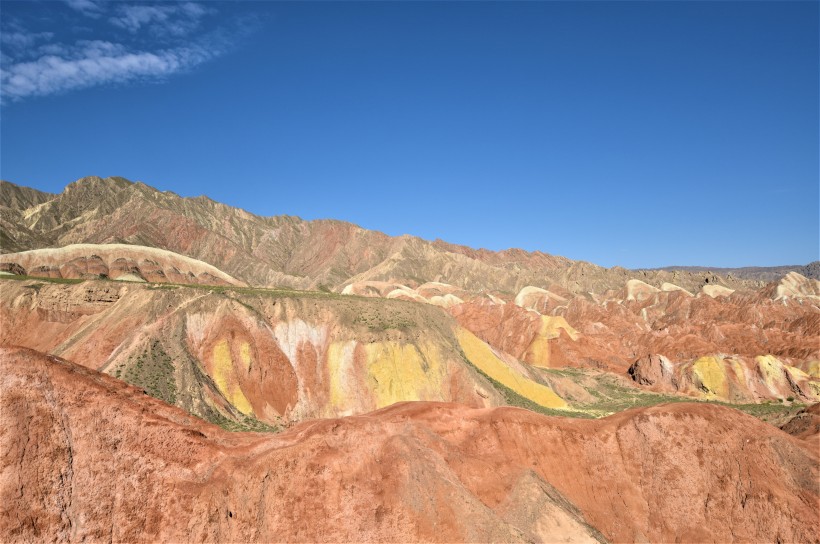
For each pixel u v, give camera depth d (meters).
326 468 37.38
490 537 37.12
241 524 33.88
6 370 32.72
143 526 31.42
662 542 41.12
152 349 67.56
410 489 37.97
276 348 75.19
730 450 43.81
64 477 30.88
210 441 37.00
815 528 39.81
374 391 75.81
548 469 43.59
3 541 28.00
